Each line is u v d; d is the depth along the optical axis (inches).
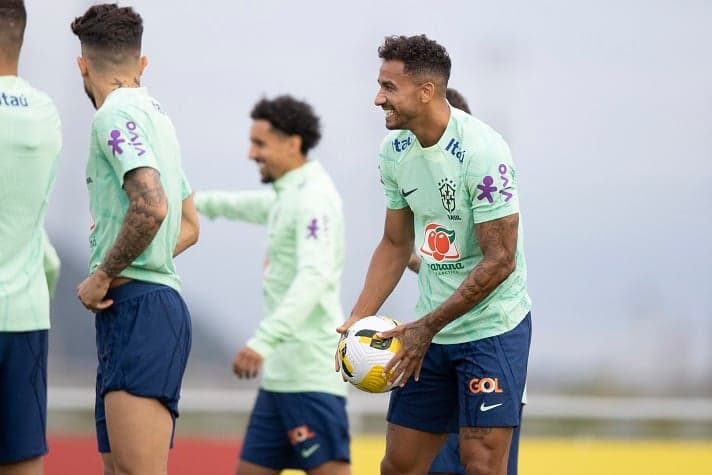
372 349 757.9
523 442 1204.5
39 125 717.3
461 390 786.8
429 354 802.8
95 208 726.5
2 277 705.6
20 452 720.3
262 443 1034.7
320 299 1022.4
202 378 1722.4
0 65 709.9
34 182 715.4
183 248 794.2
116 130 700.0
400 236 829.8
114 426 713.6
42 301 726.5
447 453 906.7
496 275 745.0
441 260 788.6
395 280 834.2
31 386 723.4
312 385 1015.0
